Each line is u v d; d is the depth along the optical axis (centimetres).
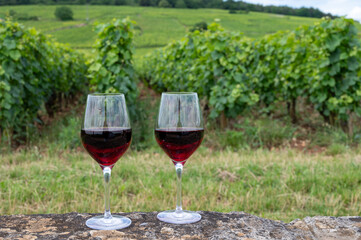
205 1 8494
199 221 111
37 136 635
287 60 779
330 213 313
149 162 475
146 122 686
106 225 106
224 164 458
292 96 771
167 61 1045
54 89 873
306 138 659
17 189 353
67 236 99
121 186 365
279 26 5456
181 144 122
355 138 632
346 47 636
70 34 5216
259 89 848
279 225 111
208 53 672
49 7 8125
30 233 101
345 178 396
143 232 102
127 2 8950
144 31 5303
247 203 336
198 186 372
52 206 325
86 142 116
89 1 8962
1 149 564
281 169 436
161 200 338
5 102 572
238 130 706
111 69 617
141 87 1513
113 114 116
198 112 127
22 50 624
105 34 610
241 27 5375
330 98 648
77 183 378
